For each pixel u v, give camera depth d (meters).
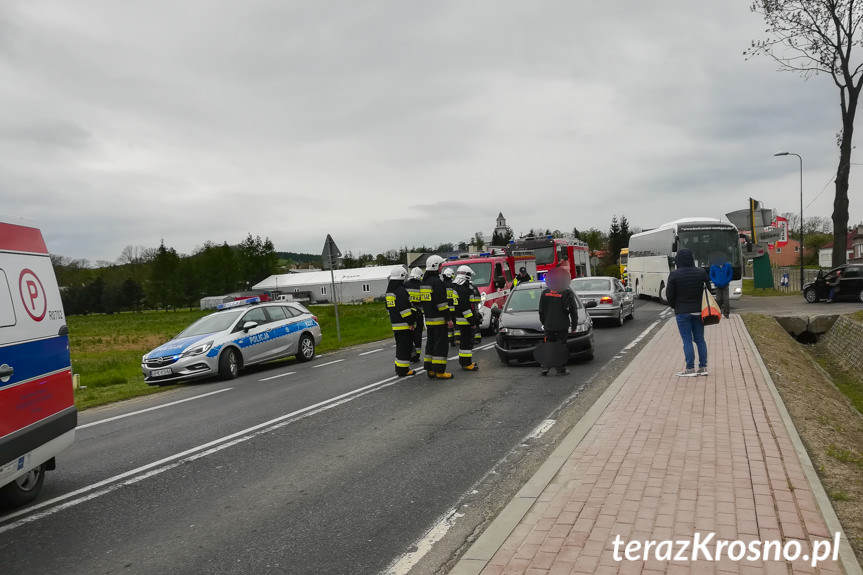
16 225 5.69
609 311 18.53
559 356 10.72
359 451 6.77
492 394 9.54
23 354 5.36
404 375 11.91
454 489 5.42
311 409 9.22
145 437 8.24
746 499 4.47
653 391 8.49
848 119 26.78
